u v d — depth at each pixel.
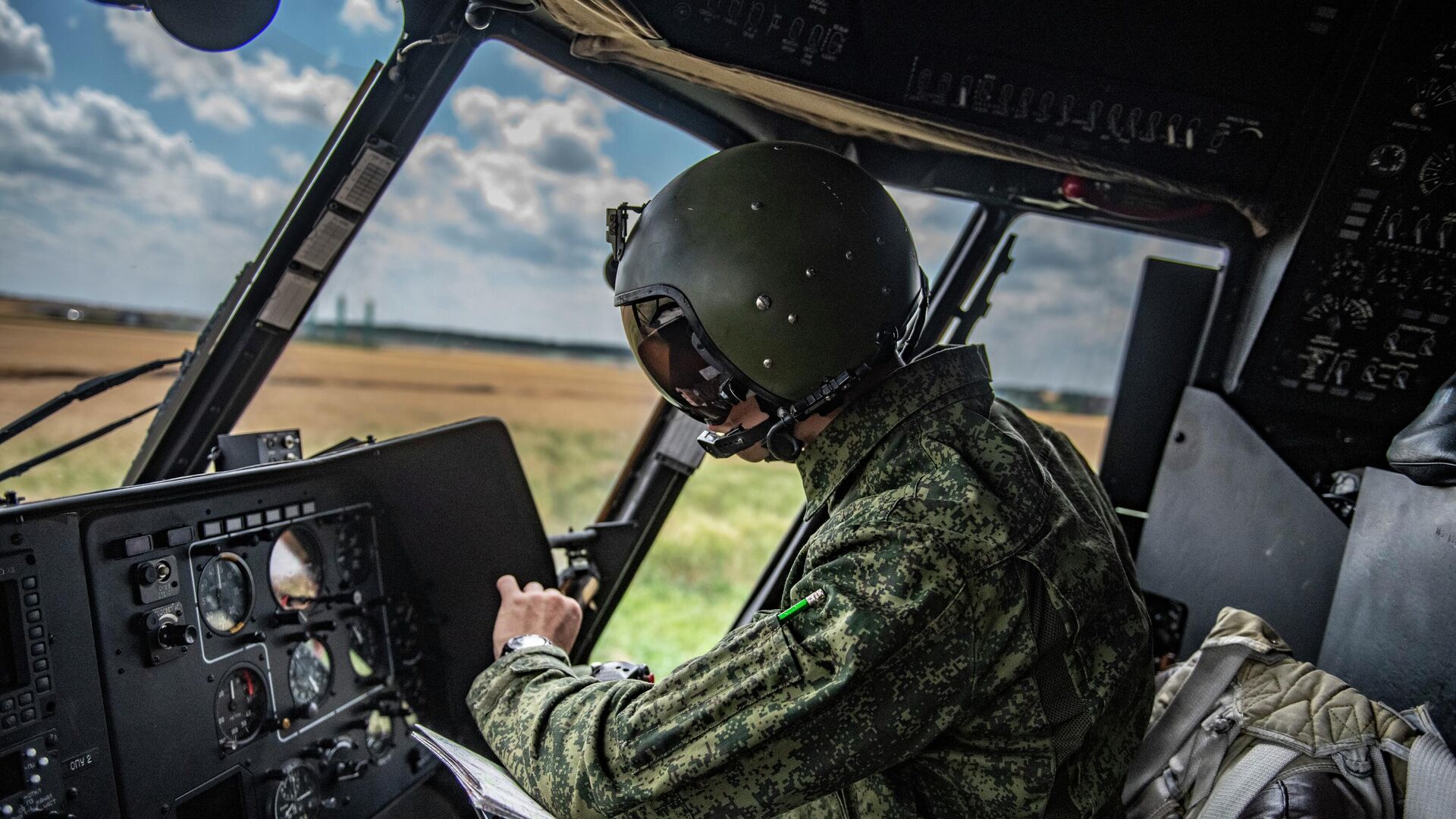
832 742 0.94
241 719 1.45
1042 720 1.00
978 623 0.96
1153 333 2.44
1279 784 1.34
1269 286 2.20
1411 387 2.19
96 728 1.22
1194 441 2.39
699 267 1.07
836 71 1.87
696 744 0.96
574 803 1.02
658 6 1.71
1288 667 1.55
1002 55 1.93
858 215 1.10
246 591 1.48
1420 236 2.06
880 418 1.10
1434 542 1.58
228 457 1.62
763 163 1.12
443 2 1.82
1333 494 2.20
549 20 1.92
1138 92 2.01
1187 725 1.55
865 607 0.94
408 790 1.77
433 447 1.80
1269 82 2.01
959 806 1.04
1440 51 1.91
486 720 1.22
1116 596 1.09
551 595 1.61
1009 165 2.28
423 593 1.83
